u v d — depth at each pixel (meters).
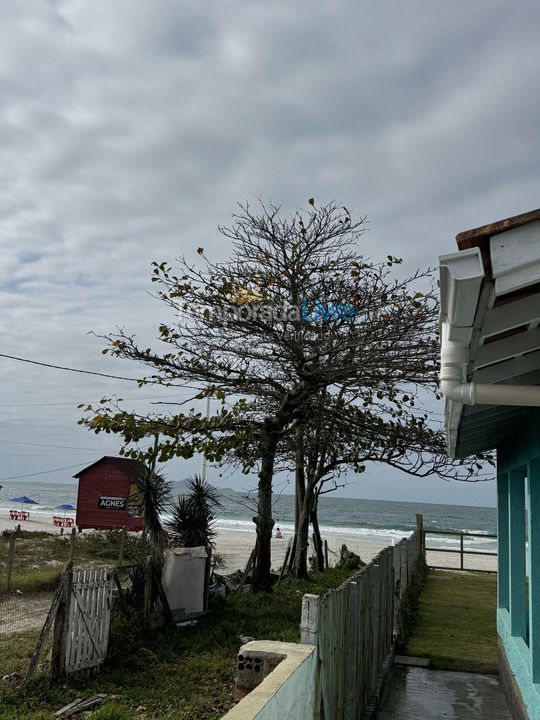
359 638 6.16
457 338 2.86
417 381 12.32
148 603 9.64
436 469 13.80
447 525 95.25
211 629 9.92
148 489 11.89
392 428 13.14
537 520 5.14
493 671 8.62
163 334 12.45
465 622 11.98
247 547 36.81
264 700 2.84
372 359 11.65
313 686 3.98
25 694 6.86
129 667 8.04
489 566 29.45
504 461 7.36
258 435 12.79
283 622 10.55
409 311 11.88
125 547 19.47
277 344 12.34
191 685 7.37
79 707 6.57
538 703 4.76
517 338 3.45
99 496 36.22
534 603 5.04
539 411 4.69
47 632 7.35
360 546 45.16
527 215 2.37
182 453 11.58
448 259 2.35
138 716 6.41
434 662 9.06
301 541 16.56
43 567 17.34
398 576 11.55
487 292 2.50
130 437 11.39
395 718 6.68
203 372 12.31
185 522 12.79
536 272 2.43
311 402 12.84
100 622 7.95
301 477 17.83
